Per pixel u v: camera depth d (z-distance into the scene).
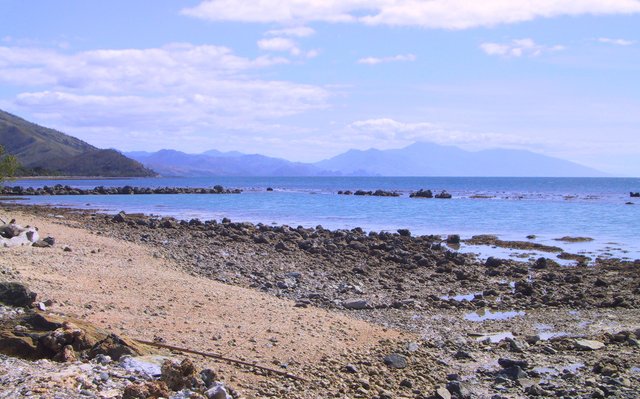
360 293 24.03
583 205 79.94
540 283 26.95
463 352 15.76
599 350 16.56
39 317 12.37
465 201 90.94
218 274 25.53
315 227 51.84
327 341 15.94
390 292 24.61
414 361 15.05
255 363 13.46
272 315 17.98
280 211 70.69
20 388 9.23
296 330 16.56
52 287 17.89
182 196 108.69
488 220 59.06
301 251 34.66
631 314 21.25
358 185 186.88
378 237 42.41
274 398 11.62
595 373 14.57
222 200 94.50
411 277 28.30
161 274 22.59
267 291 23.12
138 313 16.30
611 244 41.38
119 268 22.84
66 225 42.44
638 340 17.45
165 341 14.09
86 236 33.59
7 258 21.83
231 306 18.47
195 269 26.11
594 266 32.00
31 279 18.44
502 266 31.44
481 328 19.14
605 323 19.97
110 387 9.95
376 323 19.22
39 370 10.25
